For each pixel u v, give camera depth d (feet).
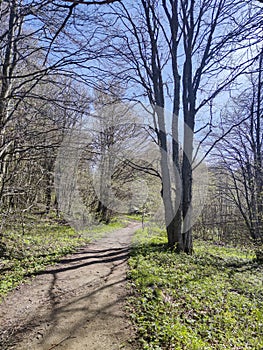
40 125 19.86
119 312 14.08
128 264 24.35
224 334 12.64
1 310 13.85
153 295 15.90
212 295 17.46
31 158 21.04
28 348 10.64
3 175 24.32
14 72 21.04
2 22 18.20
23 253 25.11
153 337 11.42
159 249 30.50
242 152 47.75
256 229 38.99
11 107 19.77
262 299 19.15
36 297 15.93
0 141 18.51
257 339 12.73
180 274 21.03
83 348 10.72
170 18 33.09
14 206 30.14
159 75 33.76
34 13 12.57
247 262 33.06
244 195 49.47
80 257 27.37
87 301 15.56
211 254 34.94
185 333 11.59
